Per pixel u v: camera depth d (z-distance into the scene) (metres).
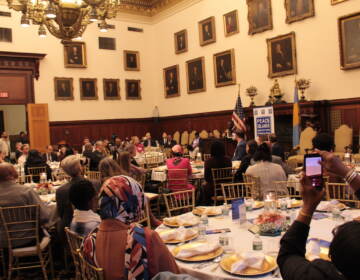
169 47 19.31
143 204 2.39
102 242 2.26
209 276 2.55
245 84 15.05
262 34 14.17
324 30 12.05
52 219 5.02
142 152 13.70
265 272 2.47
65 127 17.92
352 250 1.27
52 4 8.65
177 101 19.12
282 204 4.05
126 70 19.66
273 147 7.75
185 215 4.07
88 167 9.71
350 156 8.70
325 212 3.90
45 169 9.76
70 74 18.00
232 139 13.86
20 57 16.45
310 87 12.60
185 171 7.43
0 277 5.09
